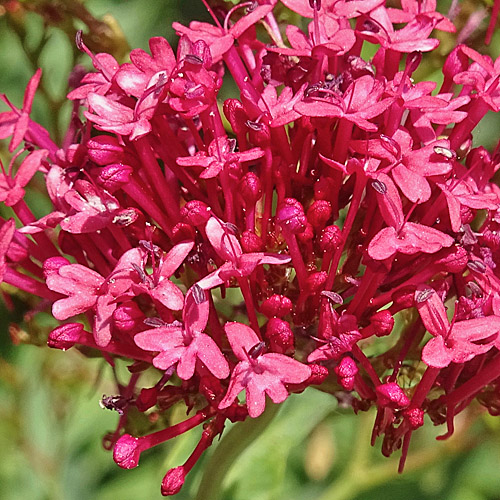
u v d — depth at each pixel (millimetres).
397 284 138
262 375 127
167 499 166
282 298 132
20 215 140
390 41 140
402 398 132
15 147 137
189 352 128
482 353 131
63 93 162
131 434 146
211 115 136
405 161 133
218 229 131
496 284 134
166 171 141
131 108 137
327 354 131
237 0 158
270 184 136
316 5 136
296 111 132
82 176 140
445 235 130
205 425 136
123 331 131
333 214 138
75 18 163
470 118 140
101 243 137
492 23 150
